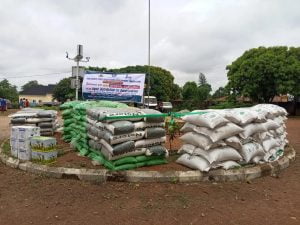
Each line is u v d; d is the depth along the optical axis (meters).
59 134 11.30
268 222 4.51
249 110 7.17
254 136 7.10
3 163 7.81
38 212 4.79
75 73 13.91
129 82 11.35
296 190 5.96
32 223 4.42
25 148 7.29
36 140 7.07
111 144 6.17
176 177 6.13
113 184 6.02
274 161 7.41
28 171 6.95
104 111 6.43
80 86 14.23
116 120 6.25
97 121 6.70
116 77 11.56
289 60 30.64
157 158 6.80
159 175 6.13
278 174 7.02
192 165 6.45
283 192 5.83
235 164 6.55
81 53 13.83
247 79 31.42
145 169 6.43
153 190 5.71
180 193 5.58
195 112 7.11
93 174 6.20
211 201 5.26
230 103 35.38
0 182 6.27
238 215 4.73
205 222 4.47
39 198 5.36
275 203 5.26
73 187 5.88
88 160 7.16
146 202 5.17
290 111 34.50
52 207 4.98
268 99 32.81
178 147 8.88
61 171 6.44
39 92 83.81
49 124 10.74
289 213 4.85
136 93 11.24
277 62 29.83
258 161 7.04
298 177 6.86
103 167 6.52
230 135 6.37
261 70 30.17
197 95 49.69
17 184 6.12
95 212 4.77
